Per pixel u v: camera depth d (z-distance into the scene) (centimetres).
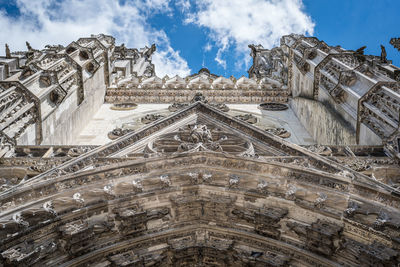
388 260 838
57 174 1109
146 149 1453
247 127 1599
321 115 2073
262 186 1104
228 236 1088
